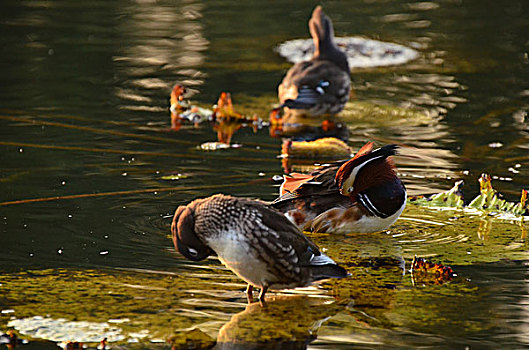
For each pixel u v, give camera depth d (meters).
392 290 8.66
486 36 24.44
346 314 8.00
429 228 10.75
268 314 8.00
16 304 8.16
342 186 10.20
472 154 14.22
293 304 8.27
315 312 8.05
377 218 10.29
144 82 19.80
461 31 25.14
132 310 8.05
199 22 26.53
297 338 7.41
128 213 10.95
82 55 22.08
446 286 8.73
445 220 11.05
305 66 18.59
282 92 18.34
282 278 8.17
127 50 22.83
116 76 20.19
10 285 8.62
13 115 16.55
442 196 11.80
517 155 14.08
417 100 18.55
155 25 25.98
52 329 7.60
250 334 7.50
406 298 8.42
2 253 9.48
